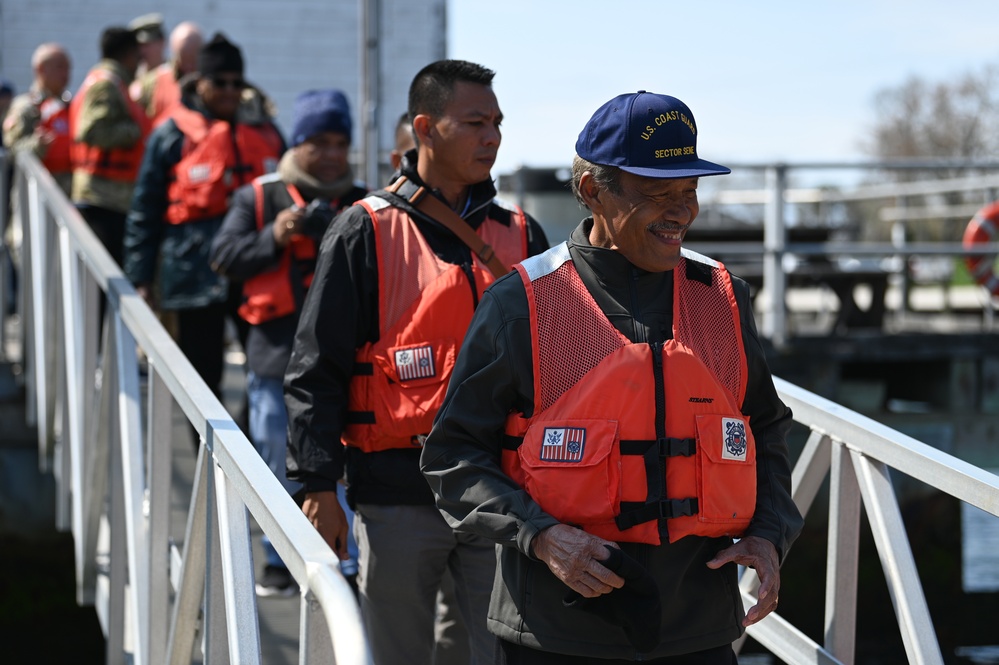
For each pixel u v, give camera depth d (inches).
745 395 88.7
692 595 83.3
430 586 113.0
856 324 358.9
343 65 434.9
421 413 108.1
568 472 80.7
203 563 106.7
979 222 372.5
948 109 1861.5
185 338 198.1
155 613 131.3
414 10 436.1
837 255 296.7
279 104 432.1
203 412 97.3
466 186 116.8
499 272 112.9
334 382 108.8
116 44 242.7
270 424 156.0
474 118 112.0
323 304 108.5
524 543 79.3
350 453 113.2
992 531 389.4
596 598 78.7
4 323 248.1
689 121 83.0
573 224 308.2
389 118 435.5
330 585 63.4
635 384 81.4
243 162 192.2
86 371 173.5
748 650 283.6
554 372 82.8
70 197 275.7
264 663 145.3
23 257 230.5
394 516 110.4
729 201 405.1
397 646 113.3
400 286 109.7
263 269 153.7
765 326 296.4
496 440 85.7
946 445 299.7
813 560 290.2
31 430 243.8
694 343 84.7
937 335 295.1
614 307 84.0
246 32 429.4
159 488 130.0
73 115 241.3
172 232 192.5
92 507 163.9
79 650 279.3
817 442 114.8
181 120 195.0
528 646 84.0
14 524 250.8
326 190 156.6
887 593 299.7
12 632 272.5
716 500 81.4
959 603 310.8
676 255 83.5
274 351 155.0
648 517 80.4
